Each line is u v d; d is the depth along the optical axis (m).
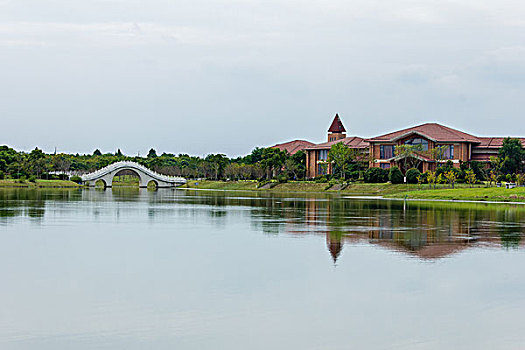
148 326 20.19
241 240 39.59
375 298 23.91
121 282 26.28
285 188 150.38
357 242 38.88
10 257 32.19
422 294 24.61
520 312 22.14
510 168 148.25
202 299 23.55
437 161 147.38
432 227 48.44
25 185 144.75
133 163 165.38
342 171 156.88
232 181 181.12
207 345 18.56
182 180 174.38
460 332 19.92
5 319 20.83
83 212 61.47
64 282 26.22
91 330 19.77
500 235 43.00
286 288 25.38
